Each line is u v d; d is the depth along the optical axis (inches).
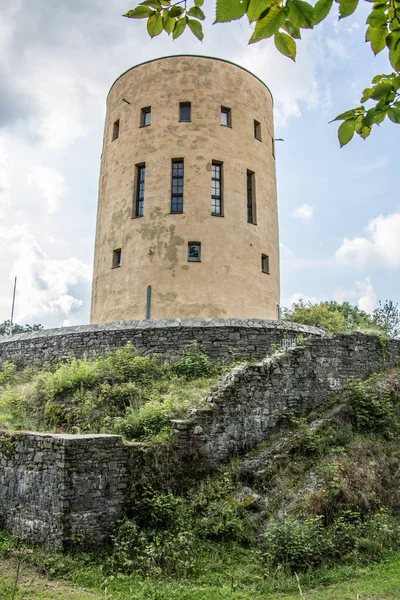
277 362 566.6
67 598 323.0
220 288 838.5
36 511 418.0
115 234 899.4
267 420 539.8
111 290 880.3
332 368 620.7
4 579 354.0
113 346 698.2
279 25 122.6
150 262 845.2
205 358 645.3
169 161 876.6
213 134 892.0
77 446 410.6
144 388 596.7
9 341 802.2
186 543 397.7
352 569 372.2
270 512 431.8
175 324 682.8
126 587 350.0
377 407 568.7
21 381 705.0
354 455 494.3
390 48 136.6
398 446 526.9
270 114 1020.5
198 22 145.5
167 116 895.7
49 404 586.9
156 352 677.3
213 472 478.3
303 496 437.7
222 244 855.1
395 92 140.7
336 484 442.0
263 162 956.0
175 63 916.6
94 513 406.9
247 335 673.6
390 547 400.5
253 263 885.2
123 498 425.4
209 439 487.8
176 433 472.4
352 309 1402.6
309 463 484.1
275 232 965.8
